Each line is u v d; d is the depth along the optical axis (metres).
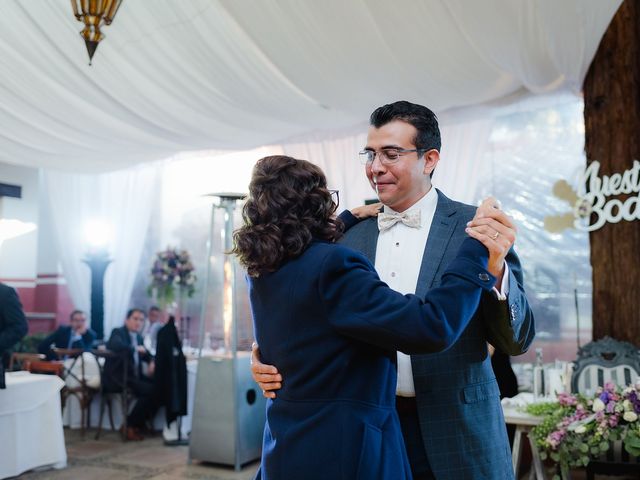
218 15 4.09
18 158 6.64
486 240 1.53
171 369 6.36
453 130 5.77
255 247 1.51
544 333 5.93
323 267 1.49
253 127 5.80
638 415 3.32
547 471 4.34
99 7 3.21
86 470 5.42
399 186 1.87
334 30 3.93
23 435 5.20
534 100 5.29
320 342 1.50
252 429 5.64
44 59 4.69
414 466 1.77
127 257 8.61
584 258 5.85
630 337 4.13
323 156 6.46
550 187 5.97
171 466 5.57
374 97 4.89
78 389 6.88
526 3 3.41
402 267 1.91
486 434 1.75
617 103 4.23
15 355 6.61
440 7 3.64
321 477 1.46
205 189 8.39
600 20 3.65
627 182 4.13
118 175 8.70
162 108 5.33
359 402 1.50
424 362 1.75
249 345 6.63
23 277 8.74
